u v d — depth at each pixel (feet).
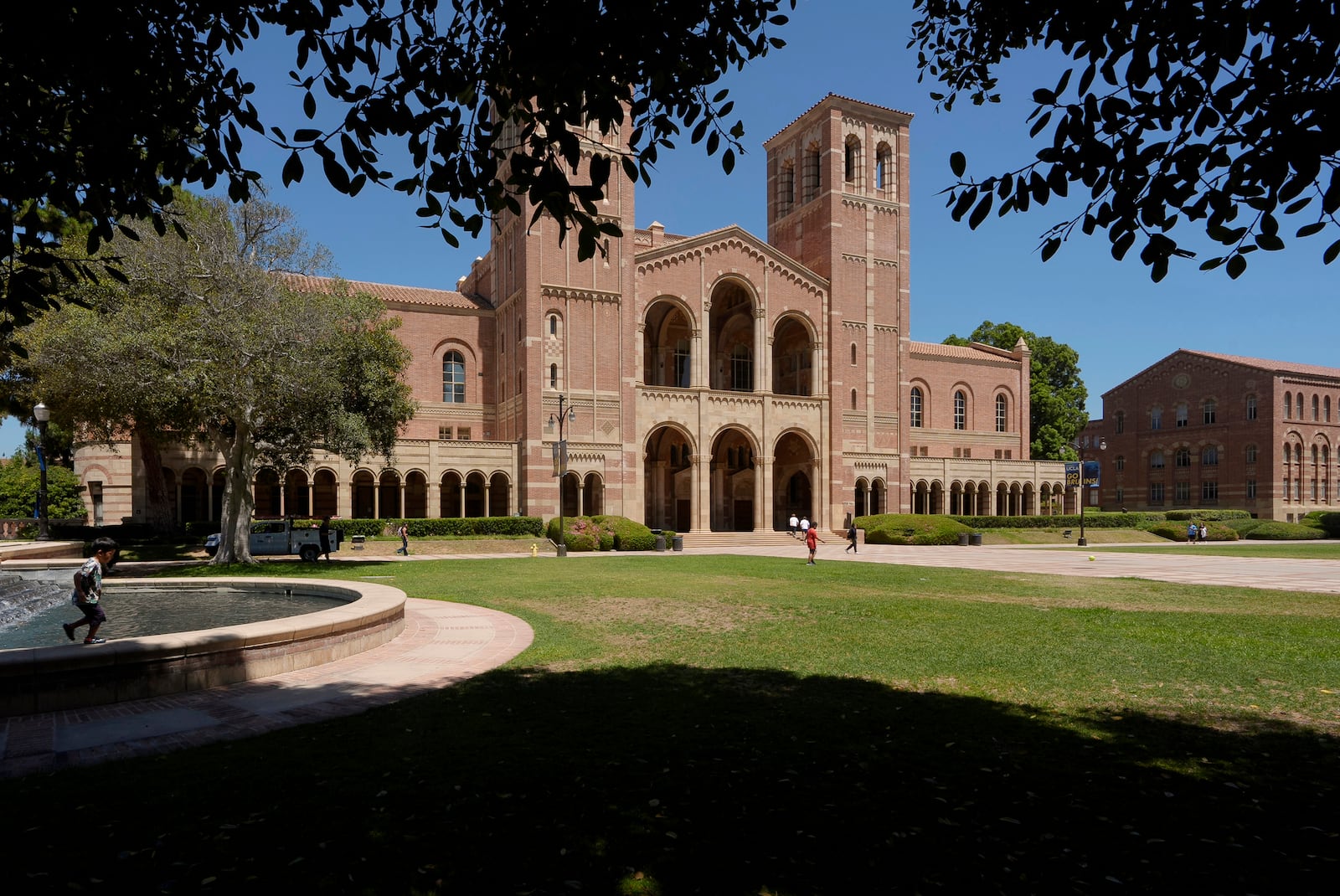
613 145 160.25
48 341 75.97
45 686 28.22
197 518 150.41
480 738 24.50
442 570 88.17
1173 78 18.16
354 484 160.56
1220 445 253.03
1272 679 33.17
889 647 40.40
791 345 197.88
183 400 84.74
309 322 84.33
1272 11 15.94
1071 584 74.08
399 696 30.68
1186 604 59.11
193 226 85.05
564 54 18.75
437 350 165.78
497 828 17.66
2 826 17.66
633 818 18.21
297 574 80.79
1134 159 18.28
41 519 98.17
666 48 19.99
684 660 37.45
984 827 17.74
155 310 81.15
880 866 15.88
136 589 59.52
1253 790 20.13
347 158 20.24
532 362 150.20
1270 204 17.21
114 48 18.39
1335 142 15.17
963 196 20.12
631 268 160.45
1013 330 262.06
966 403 227.20
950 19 28.12
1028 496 221.05
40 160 20.33
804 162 197.88
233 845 16.72
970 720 26.58
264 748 23.66
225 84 20.84
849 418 186.70
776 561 106.32
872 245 192.03
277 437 94.27
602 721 26.45
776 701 29.27
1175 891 14.88
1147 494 275.59
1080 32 18.80
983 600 60.23
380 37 20.30
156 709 28.68
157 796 19.51
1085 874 15.53
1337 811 18.83
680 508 198.29
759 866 15.89
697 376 169.78
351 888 14.98
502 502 164.25
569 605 57.41
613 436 157.17
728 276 173.58
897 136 197.06
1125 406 285.43
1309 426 245.65
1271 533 209.56
